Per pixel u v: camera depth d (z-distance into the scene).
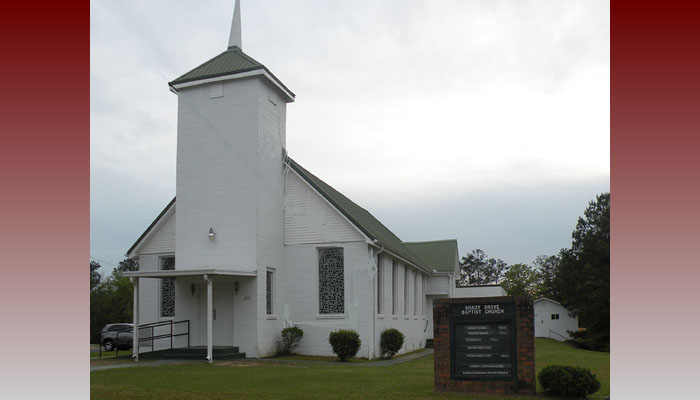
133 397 12.30
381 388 13.38
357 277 23.73
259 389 13.27
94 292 54.19
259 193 22.97
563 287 46.22
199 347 22.73
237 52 25.38
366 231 23.59
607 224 43.59
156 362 20.59
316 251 24.41
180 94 24.33
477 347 12.55
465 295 49.03
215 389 13.28
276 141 24.73
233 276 22.70
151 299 25.42
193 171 23.83
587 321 41.66
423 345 35.19
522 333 12.27
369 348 23.14
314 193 24.75
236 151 23.36
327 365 19.69
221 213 23.20
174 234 25.61
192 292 23.69
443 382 12.68
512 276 87.81
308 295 24.17
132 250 25.91
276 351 23.55
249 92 23.53
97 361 21.17
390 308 26.72
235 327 22.50
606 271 42.06
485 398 11.85
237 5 26.20
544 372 12.15
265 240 23.22
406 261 29.31
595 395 12.19
